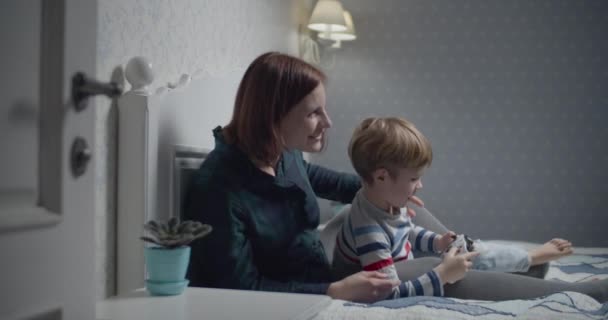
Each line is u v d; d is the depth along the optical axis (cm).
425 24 297
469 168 295
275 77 123
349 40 302
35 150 67
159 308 96
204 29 164
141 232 114
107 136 112
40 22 67
